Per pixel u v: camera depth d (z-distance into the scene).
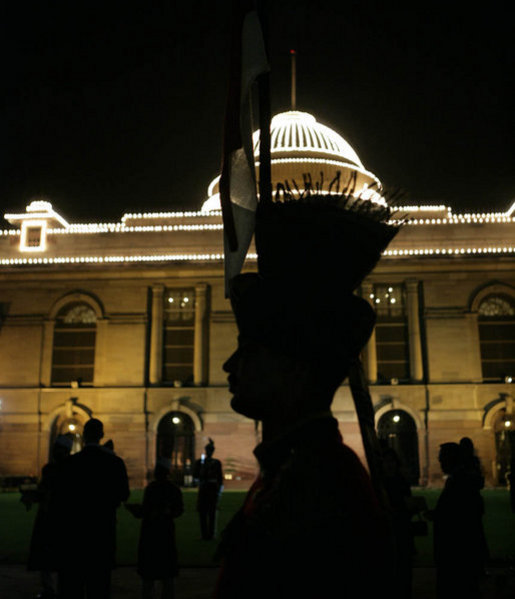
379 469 1.85
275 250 1.81
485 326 49.00
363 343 1.83
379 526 1.54
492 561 12.79
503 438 46.81
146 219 53.41
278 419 1.71
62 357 50.09
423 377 47.50
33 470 47.84
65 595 7.11
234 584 1.52
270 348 1.71
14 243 52.53
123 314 49.78
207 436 47.31
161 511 8.95
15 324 50.25
